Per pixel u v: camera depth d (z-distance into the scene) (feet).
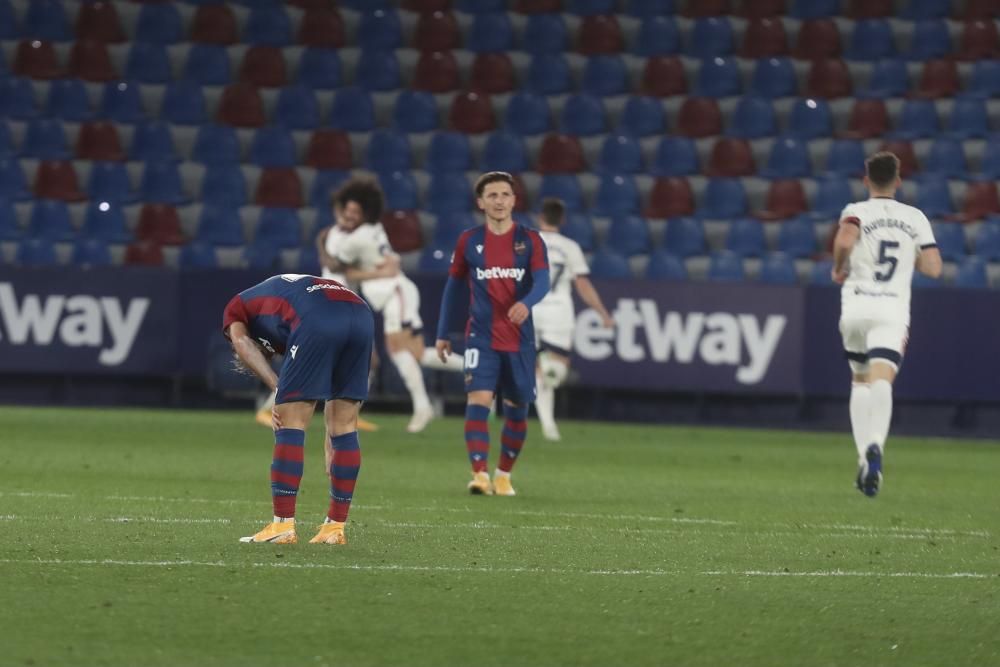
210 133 244.63
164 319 205.57
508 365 117.91
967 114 256.73
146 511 100.78
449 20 266.77
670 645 61.36
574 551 86.69
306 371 81.56
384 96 256.32
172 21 261.24
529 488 125.90
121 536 86.99
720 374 209.05
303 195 238.89
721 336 209.05
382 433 182.50
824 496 127.24
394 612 66.33
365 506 107.96
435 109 253.85
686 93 260.83
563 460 155.33
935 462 169.68
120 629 61.36
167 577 72.95
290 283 82.64
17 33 258.16
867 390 127.34
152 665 55.72
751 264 232.94
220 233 232.12
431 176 243.19
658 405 214.48
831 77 262.88
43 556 78.64
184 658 56.85
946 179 246.68
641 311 208.85
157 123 244.63
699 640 62.49
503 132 250.37
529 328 118.01
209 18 262.26
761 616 67.82
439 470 139.44
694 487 131.75
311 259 228.22
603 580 76.28
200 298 205.67
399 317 182.70
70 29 258.78
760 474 146.82
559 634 62.85
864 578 79.61
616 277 223.30
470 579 75.20
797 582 77.56
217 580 72.43
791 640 62.95
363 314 82.79
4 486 114.42
